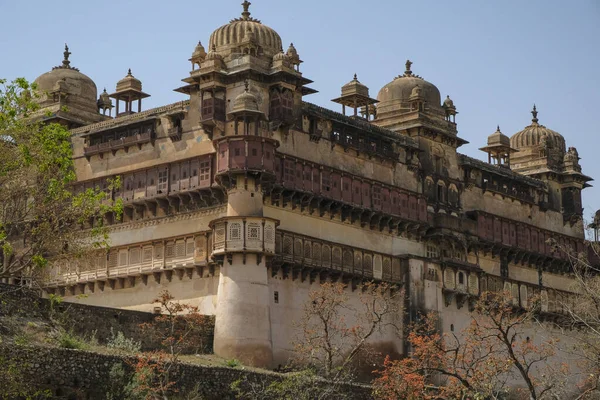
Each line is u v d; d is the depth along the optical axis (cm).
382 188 6675
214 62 5972
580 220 8519
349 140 6550
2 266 4378
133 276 6234
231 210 5791
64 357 4341
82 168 6638
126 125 6412
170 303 5488
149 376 4475
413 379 4616
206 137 6031
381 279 6575
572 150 8612
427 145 7162
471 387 4434
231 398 4841
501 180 7875
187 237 6038
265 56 6216
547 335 7869
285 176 6038
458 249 7238
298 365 5866
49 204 4191
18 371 4028
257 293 5694
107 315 5244
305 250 6097
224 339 5622
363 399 5106
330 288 5850
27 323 4703
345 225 6444
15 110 4100
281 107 6028
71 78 7125
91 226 6512
